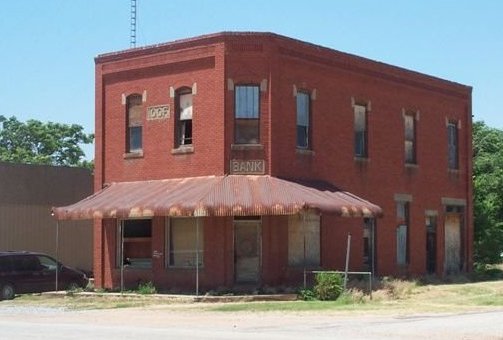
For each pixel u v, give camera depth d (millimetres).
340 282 29672
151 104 34094
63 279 34594
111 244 34562
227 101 31891
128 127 34938
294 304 26891
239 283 31391
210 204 29156
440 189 41625
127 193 33094
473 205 46594
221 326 20969
